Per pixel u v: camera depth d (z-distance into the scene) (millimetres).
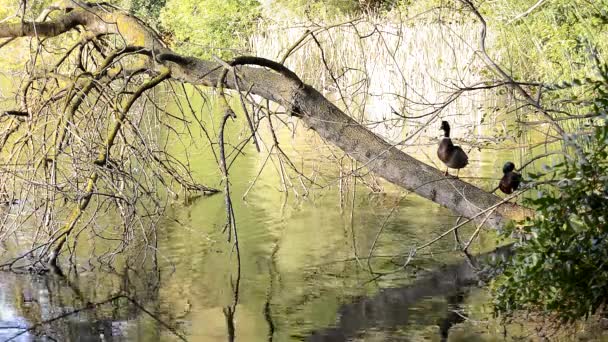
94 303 5613
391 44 16094
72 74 7664
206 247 7027
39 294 5824
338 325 5043
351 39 16156
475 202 6414
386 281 5953
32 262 6555
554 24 9414
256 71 7023
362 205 8430
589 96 6426
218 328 5082
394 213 8031
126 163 8625
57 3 7938
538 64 10531
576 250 4461
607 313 4855
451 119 13281
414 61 15875
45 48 7766
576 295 4555
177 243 7164
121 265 6520
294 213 8180
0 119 7273
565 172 4566
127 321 5242
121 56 6852
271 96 6965
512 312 5023
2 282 6113
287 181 9805
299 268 6363
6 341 4906
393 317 5168
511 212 6320
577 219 4621
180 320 5258
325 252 6785
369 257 6570
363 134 6762
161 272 6324
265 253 6801
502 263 5098
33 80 7203
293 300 5609
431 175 6547
